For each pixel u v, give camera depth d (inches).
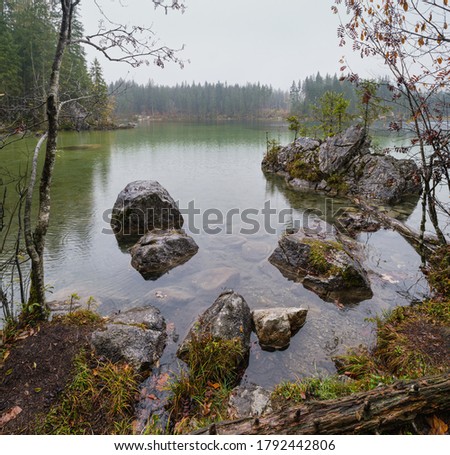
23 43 1040.2
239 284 250.8
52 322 181.2
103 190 544.4
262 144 1328.7
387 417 103.8
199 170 765.9
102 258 294.0
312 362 171.3
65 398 136.3
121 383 144.8
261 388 148.5
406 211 447.2
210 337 170.2
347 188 557.3
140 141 1401.3
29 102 168.9
